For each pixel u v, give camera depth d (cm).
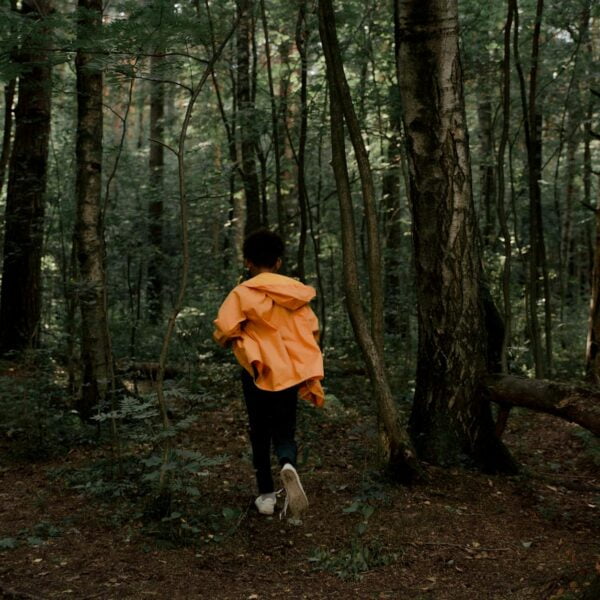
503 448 514
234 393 793
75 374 802
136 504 427
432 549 371
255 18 1073
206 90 1349
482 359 513
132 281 1379
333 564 352
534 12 988
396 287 1323
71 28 506
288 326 406
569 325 1395
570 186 1686
